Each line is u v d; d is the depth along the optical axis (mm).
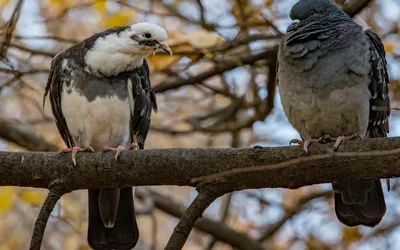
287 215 16094
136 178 9812
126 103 11781
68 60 11750
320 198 16453
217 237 15398
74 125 11820
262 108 15422
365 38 11531
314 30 11484
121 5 14523
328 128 11594
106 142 11953
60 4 15438
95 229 11180
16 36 14148
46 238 16562
